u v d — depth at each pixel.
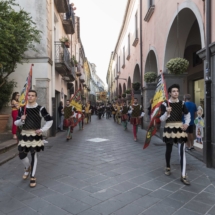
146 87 12.64
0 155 6.14
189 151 6.55
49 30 10.62
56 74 12.61
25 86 4.33
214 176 4.49
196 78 11.99
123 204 3.28
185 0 6.99
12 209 3.16
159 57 10.18
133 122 8.89
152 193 3.66
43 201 3.40
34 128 4.07
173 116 4.33
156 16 10.67
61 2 12.48
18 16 7.50
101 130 12.89
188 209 3.12
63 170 4.97
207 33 5.17
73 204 3.29
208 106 5.12
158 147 7.55
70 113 9.20
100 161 5.71
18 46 7.32
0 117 8.58
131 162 5.61
